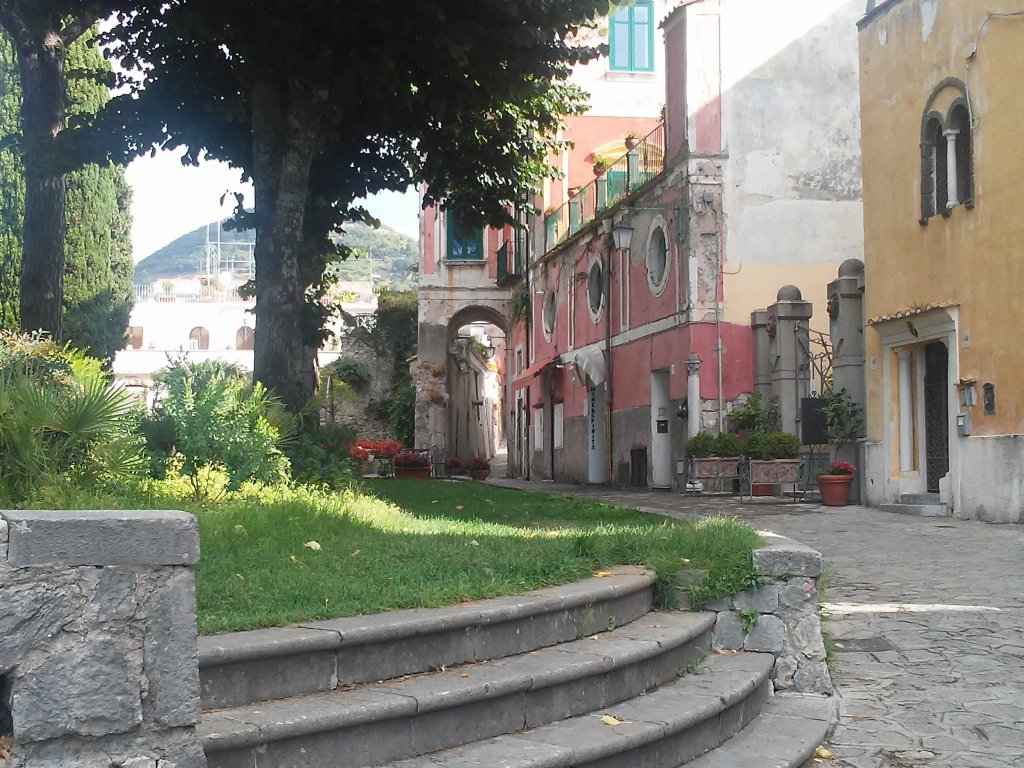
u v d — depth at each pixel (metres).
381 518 9.52
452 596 5.27
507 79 15.94
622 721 4.84
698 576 6.60
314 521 8.39
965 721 5.90
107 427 9.18
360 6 14.41
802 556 6.54
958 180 15.85
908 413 17.20
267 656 4.17
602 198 28.80
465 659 4.91
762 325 21.81
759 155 23.16
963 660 7.09
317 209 19.69
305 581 5.52
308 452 13.04
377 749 4.12
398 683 4.50
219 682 4.06
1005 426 14.59
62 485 8.55
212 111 17.52
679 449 23.31
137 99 18.09
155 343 66.50
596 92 33.34
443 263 39.50
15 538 3.18
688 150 22.97
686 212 23.06
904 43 16.92
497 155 19.58
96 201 28.41
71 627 3.24
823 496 17.61
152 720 3.33
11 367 9.73
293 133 15.29
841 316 18.45
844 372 18.41
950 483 15.69
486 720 4.52
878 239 17.62
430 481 20.12
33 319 17.84
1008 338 14.53
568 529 9.50
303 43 15.03
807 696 6.38
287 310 15.20
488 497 15.01
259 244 15.44
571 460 31.62
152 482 9.75
